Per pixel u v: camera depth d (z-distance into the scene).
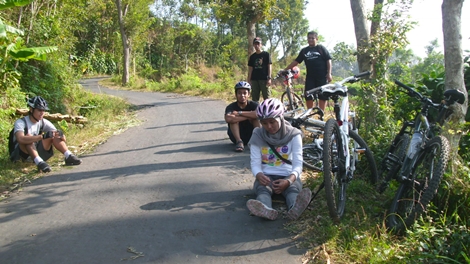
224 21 12.56
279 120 3.94
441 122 3.93
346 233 3.40
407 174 3.66
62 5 12.61
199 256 3.27
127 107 13.05
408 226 3.28
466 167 3.57
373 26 6.09
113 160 6.29
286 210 4.02
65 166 6.03
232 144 6.96
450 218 3.25
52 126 6.20
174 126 9.17
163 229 3.76
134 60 32.78
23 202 4.61
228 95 15.63
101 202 4.50
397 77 6.50
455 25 4.08
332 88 4.44
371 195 4.33
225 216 3.99
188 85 20.09
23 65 9.59
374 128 5.58
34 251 3.43
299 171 3.92
